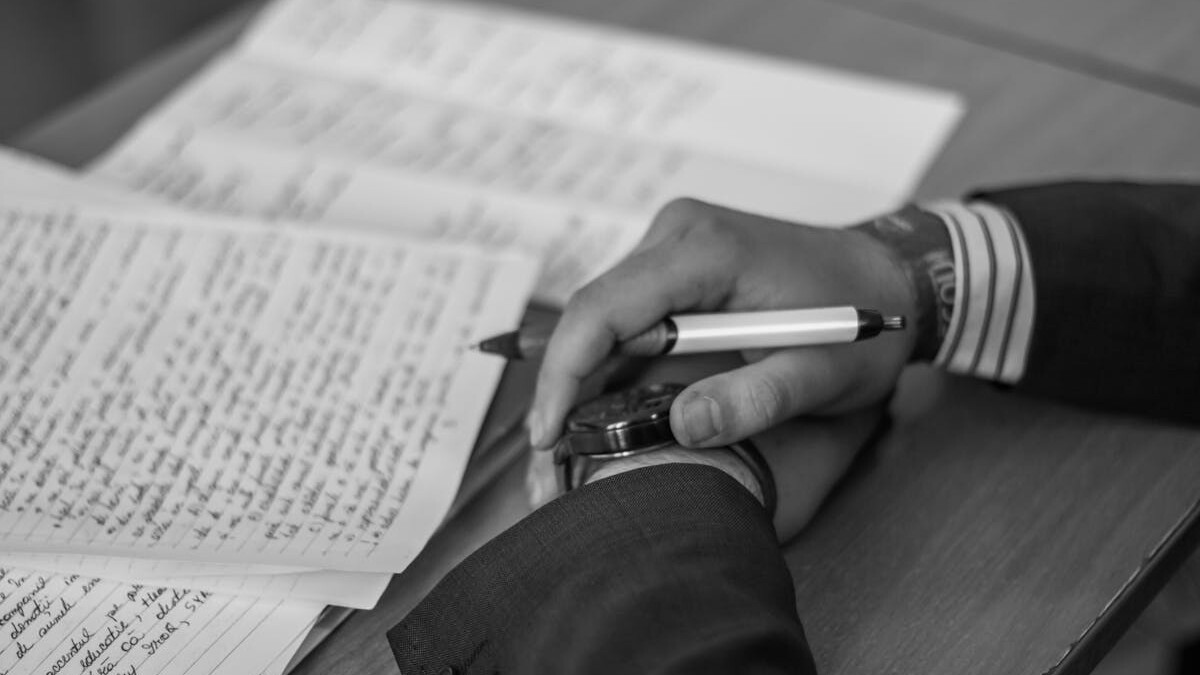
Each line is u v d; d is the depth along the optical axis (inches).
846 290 24.6
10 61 67.3
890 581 22.8
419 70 36.7
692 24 37.9
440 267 28.7
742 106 34.7
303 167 32.9
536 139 34.0
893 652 21.6
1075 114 33.7
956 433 25.7
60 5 69.7
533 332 25.4
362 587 22.3
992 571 22.9
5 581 22.6
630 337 23.5
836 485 24.7
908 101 34.4
